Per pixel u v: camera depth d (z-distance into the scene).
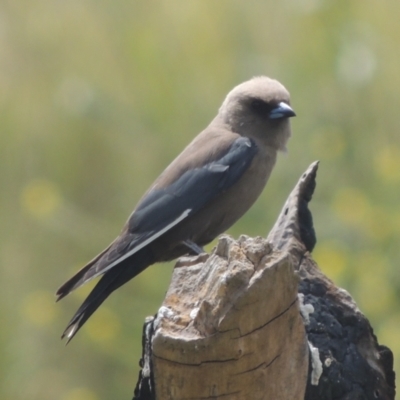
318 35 12.82
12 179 13.53
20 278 12.70
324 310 7.18
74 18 13.39
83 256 12.63
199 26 13.12
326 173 12.41
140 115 12.87
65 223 12.62
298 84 12.69
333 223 12.06
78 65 13.28
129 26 13.20
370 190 12.31
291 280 5.80
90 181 12.95
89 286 12.48
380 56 12.76
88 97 12.98
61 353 12.44
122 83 13.08
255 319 5.72
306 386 6.66
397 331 11.20
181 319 5.93
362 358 7.05
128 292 12.11
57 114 13.16
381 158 12.26
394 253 11.83
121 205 12.77
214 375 5.80
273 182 12.21
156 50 13.00
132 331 11.93
